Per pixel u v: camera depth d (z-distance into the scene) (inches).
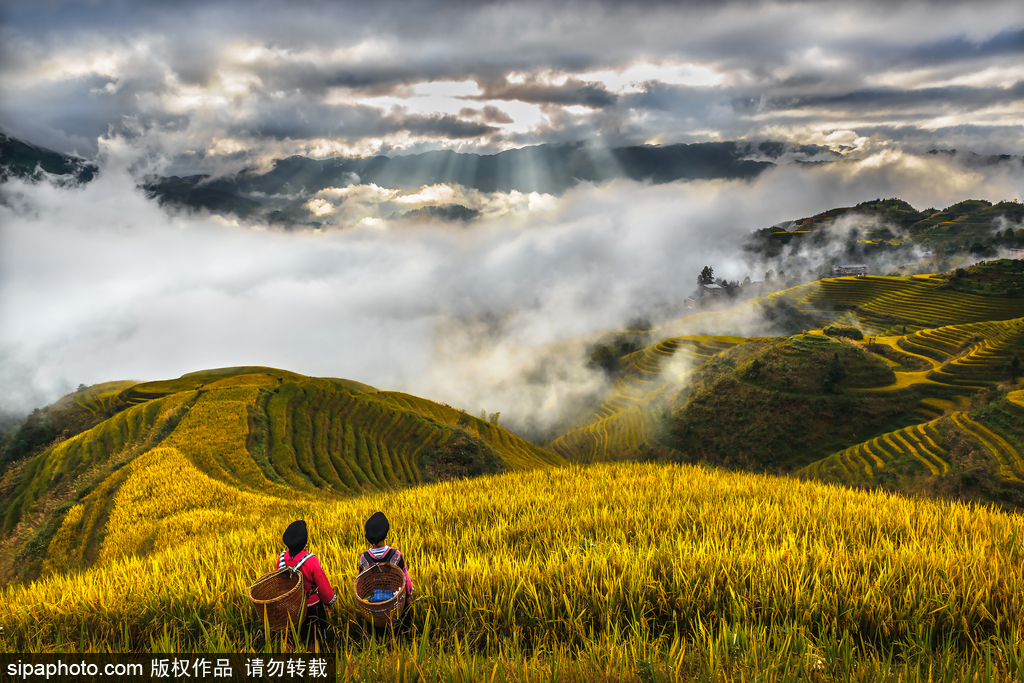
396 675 191.6
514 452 3924.7
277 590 219.6
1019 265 7819.9
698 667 204.2
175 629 250.5
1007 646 207.9
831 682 190.9
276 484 1524.4
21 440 4544.8
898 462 3154.5
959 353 5246.1
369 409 3144.7
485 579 269.3
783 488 555.5
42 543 1187.9
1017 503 2324.1
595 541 351.3
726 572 268.8
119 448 2215.8
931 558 281.1
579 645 230.1
